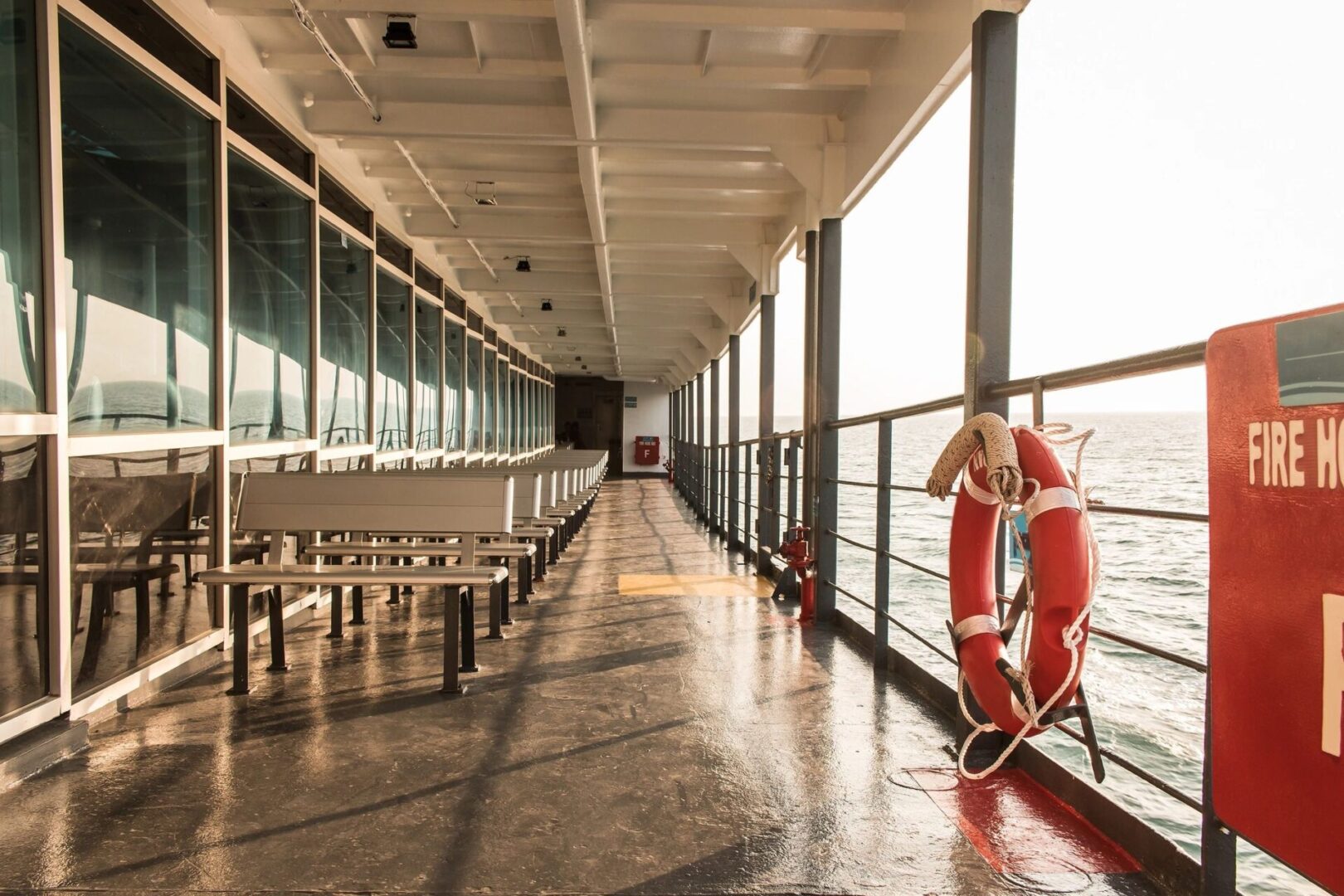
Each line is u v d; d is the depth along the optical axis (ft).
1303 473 4.06
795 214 25.64
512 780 9.50
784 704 12.46
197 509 14.16
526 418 65.77
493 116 19.76
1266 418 4.31
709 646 16.15
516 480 22.59
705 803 8.93
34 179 10.03
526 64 17.72
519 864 7.55
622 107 19.81
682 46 16.94
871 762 10.16
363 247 24.18
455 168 24.52
